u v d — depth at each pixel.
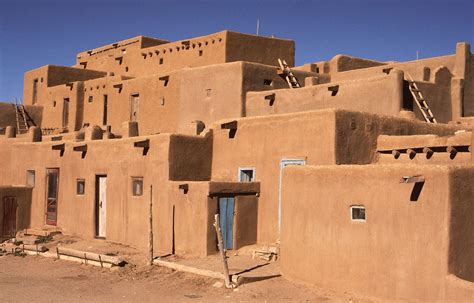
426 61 22.56
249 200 16.48
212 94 22.78
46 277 15.22
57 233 21.02
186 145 17.58
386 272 10.73
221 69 22.53
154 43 32.69
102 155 19.64
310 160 15.28
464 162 13.55
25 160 23.38
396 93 17.95
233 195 16.19
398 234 10.60
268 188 16.42
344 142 14.88
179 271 14.57
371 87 18.59
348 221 11.56
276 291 12.21
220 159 18.03
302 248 12.62
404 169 10.64
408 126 16.47
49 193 22.00
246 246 16.27
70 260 17.25
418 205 10.34
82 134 22.89
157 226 17.20
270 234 16.25
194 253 15.83
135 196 18.22
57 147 21.42
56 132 30.89
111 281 14.45
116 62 34.03
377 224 10.98
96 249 17.92
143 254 17.00
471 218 10.30
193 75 23.59
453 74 21.61
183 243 16.22
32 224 22.53
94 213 19.77
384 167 10.99
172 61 29.34
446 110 20.83
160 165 17.34
